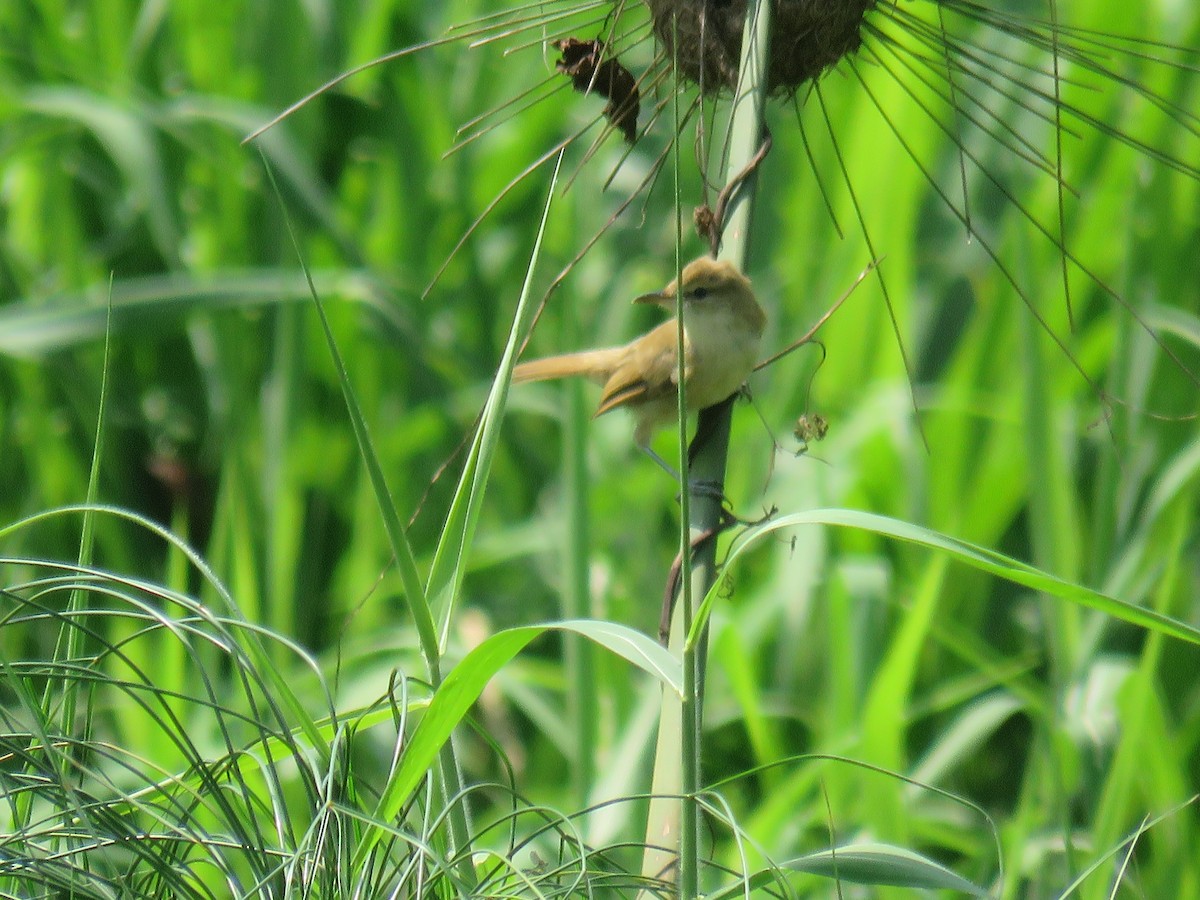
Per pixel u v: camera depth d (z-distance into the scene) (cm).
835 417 1141
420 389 1255
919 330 1263
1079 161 1213
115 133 1154
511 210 1372
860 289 1148
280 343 1145
